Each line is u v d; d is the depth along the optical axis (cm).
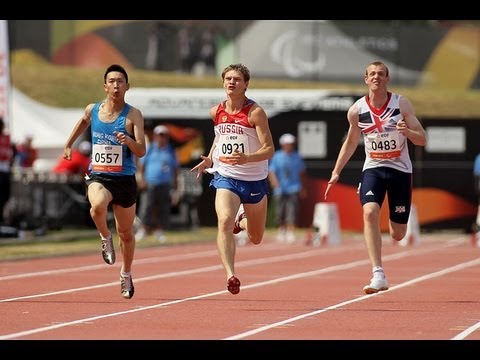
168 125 9838
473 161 9731
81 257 6575
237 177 3619
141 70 13275
